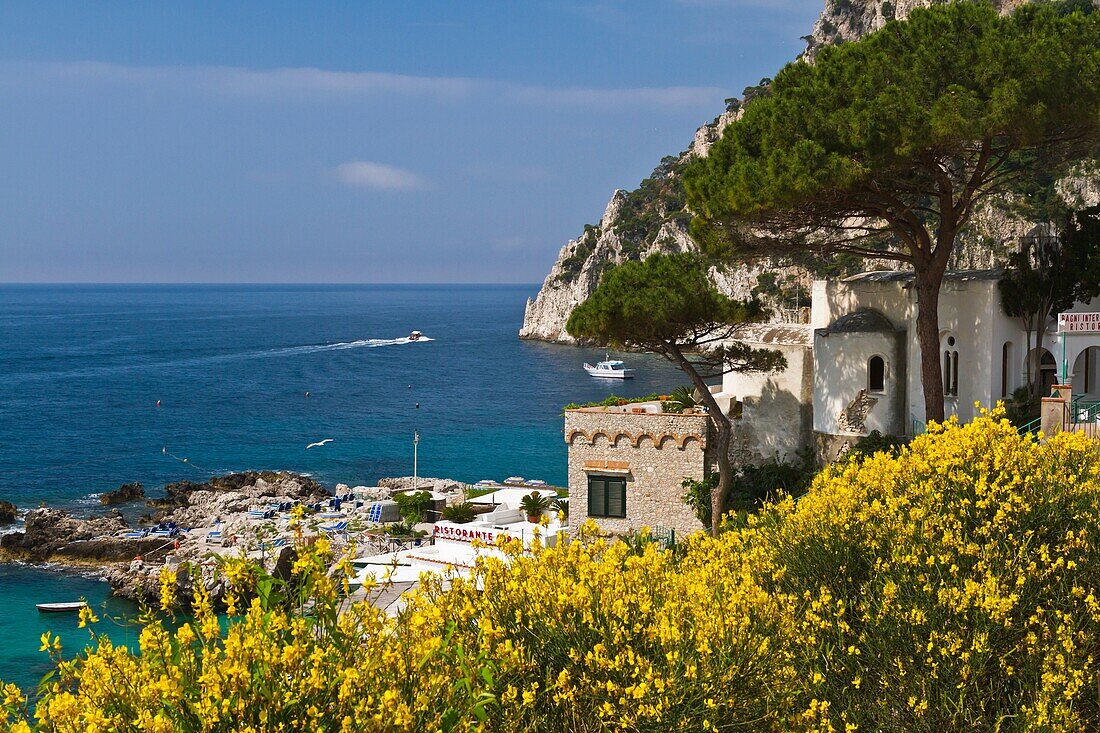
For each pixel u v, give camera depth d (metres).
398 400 156.75
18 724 7.70
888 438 37.75
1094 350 38.72
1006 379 37.31
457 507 58.66
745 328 45.47
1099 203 37.56
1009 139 32.41
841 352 39.59
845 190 31.61
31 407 145.62
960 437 16.23
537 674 11.07
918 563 13.92
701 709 10.49
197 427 128.12
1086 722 12.59
